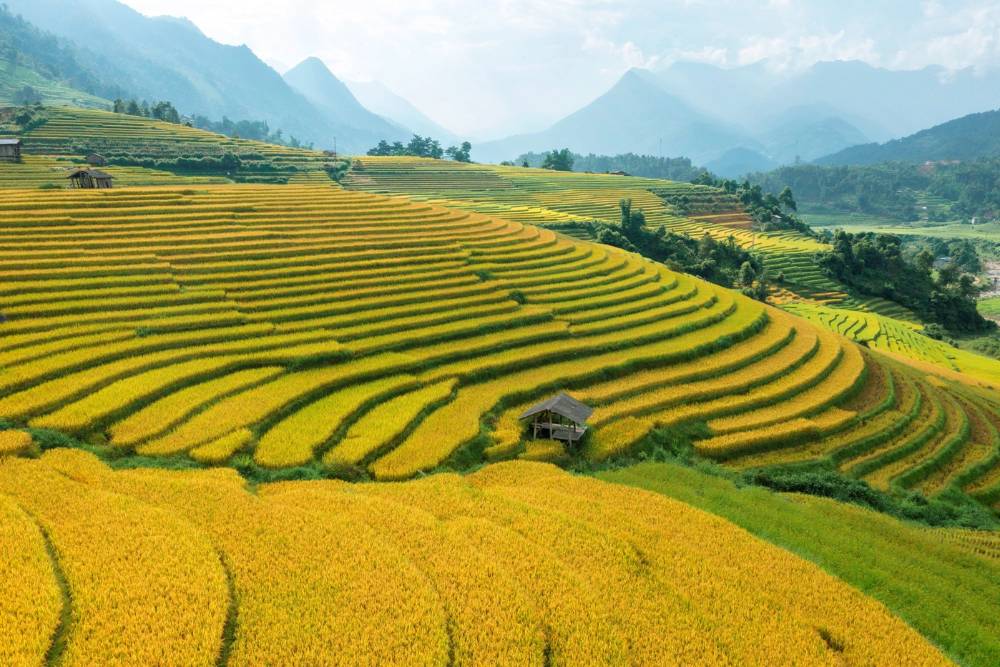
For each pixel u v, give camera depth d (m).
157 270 57.72
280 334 50.34
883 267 142.25
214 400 39.75
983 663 25.25
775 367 57.59
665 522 31.48
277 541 25.59
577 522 29.67
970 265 181.12
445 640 21.03
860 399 55.91
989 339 120.88
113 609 20.92
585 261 82.38
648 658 21.58
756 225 177.62
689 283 80.62
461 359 51.25
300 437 36.75
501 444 40.28
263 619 21.34
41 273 52.78
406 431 39.91
